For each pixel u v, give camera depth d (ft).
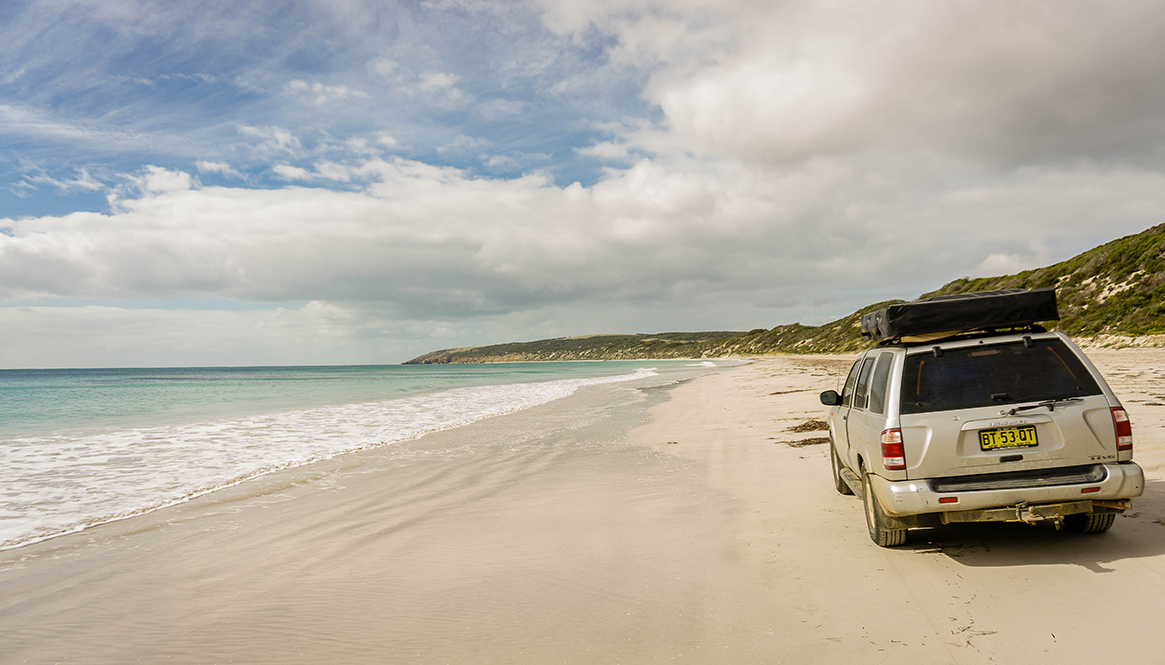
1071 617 11.07
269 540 19.77
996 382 13.93
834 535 16.96
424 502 24.62
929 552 14.98
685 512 20.74
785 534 17.37
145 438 46.11
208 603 14.38
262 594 14.82
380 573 15.98
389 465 33.65
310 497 26.17
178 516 23.32
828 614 11.93
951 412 13.80
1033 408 13.51
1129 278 119.14
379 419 59.72
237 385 152.87
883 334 15.60
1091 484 13.00
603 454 34.88
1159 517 16.20
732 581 14.02
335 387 134.82
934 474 13.71
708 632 11.46
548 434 45.24
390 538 19.44
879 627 11.24
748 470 27.40
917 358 14.64
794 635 11.12
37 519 23.04
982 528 16.48
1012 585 12.68
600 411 62.80
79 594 15.34
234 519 22.72
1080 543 14.78
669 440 38.91
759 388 81.51
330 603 14.01
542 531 19.45
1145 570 12.86
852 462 18.28
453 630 12.20
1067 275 140.87
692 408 60.34
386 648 11.56
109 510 24.39
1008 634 10.62
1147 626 10.52
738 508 20.75
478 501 24.43
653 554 16.40
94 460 36.17
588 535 18.70
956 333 15.07
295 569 16.67
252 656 11.56
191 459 36.37
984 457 13.53
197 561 17.78
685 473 27.78
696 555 16.07
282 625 12.91
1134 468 13.10
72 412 71.26
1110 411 13.41
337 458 36.32
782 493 22.49
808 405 53.57
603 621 12.22
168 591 15.33
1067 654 9.82
